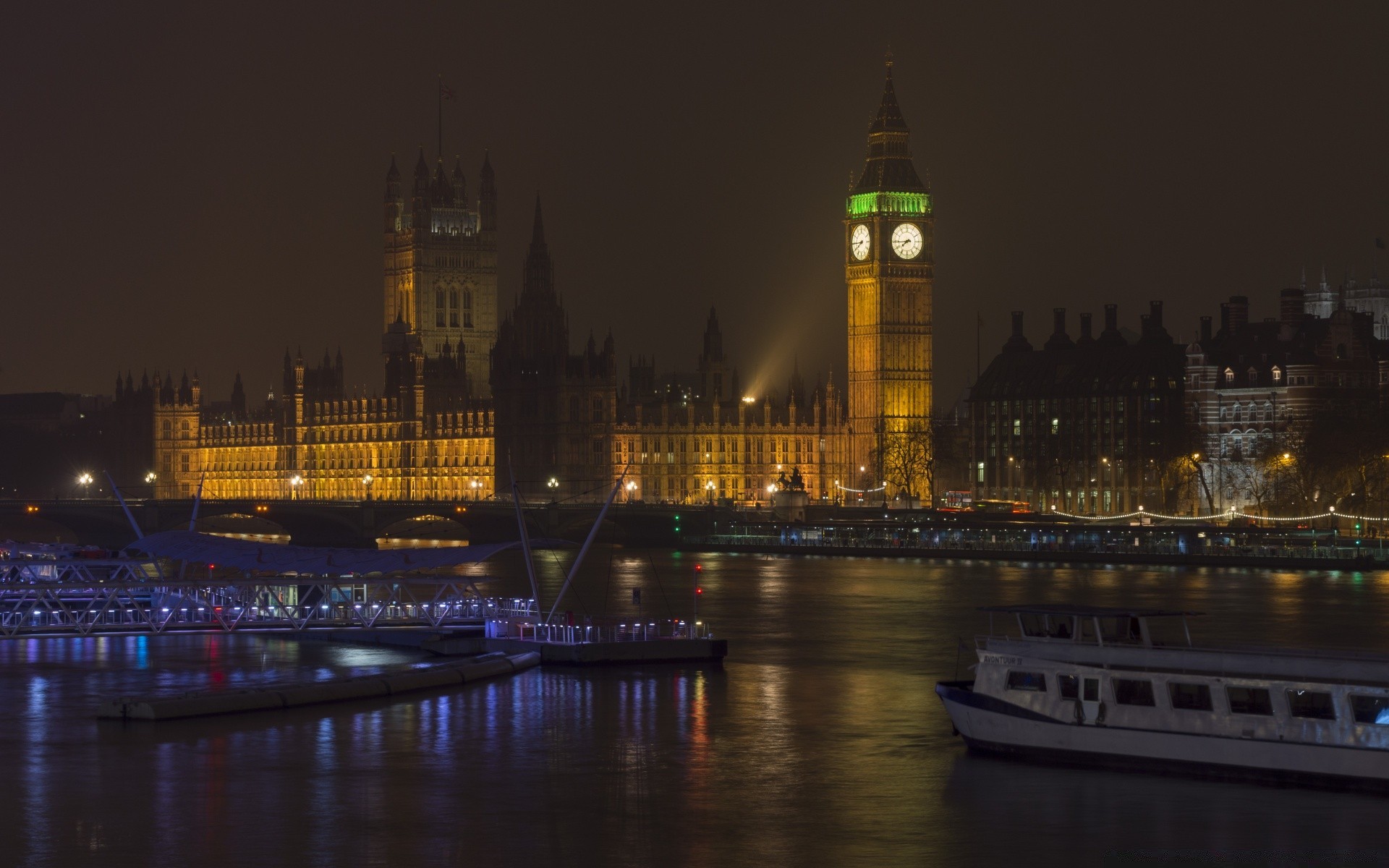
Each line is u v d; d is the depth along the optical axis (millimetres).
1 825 98875
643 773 111250
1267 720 102062
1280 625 186500
